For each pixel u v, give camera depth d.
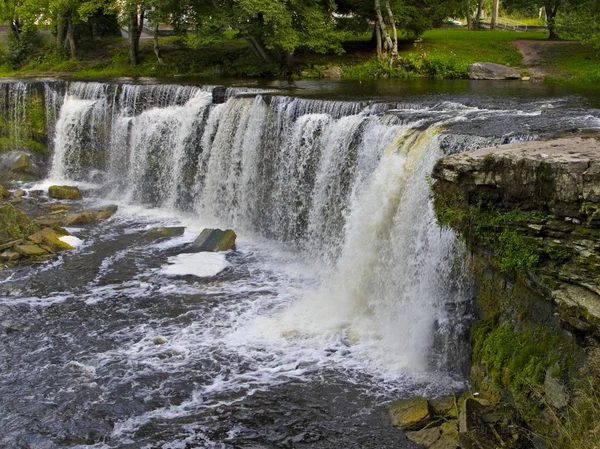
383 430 9.01
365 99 18.84
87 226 18.05
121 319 12.51
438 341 10.42
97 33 36.38
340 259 13.49
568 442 6.92
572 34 26.31
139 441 8.94
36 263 15.16
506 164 8.62
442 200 9.81
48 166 23.22
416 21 30.22
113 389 10.17
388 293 12.03
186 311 12.84
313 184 16.19
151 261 15.41
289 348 11.39
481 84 24.45
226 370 10.71
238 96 18.70
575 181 7.71
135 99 21.80
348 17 32.41
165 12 29.25
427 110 16.08
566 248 7.79
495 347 8.76
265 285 14.12
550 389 7.64
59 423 9.34
